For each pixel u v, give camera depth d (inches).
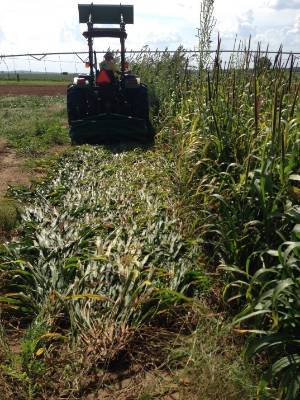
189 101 230.1
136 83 333.7
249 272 124.3
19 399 93.7
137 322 112.5
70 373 99.3
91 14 333.1
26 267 136.3
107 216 173.3
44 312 116.7
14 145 335.9
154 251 139.8
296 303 94.3
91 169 243.1
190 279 130.6
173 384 97.9
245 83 205.2
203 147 170.6
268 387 94.3
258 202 125.3
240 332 105.7
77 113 336.8
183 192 177.2
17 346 111.3
